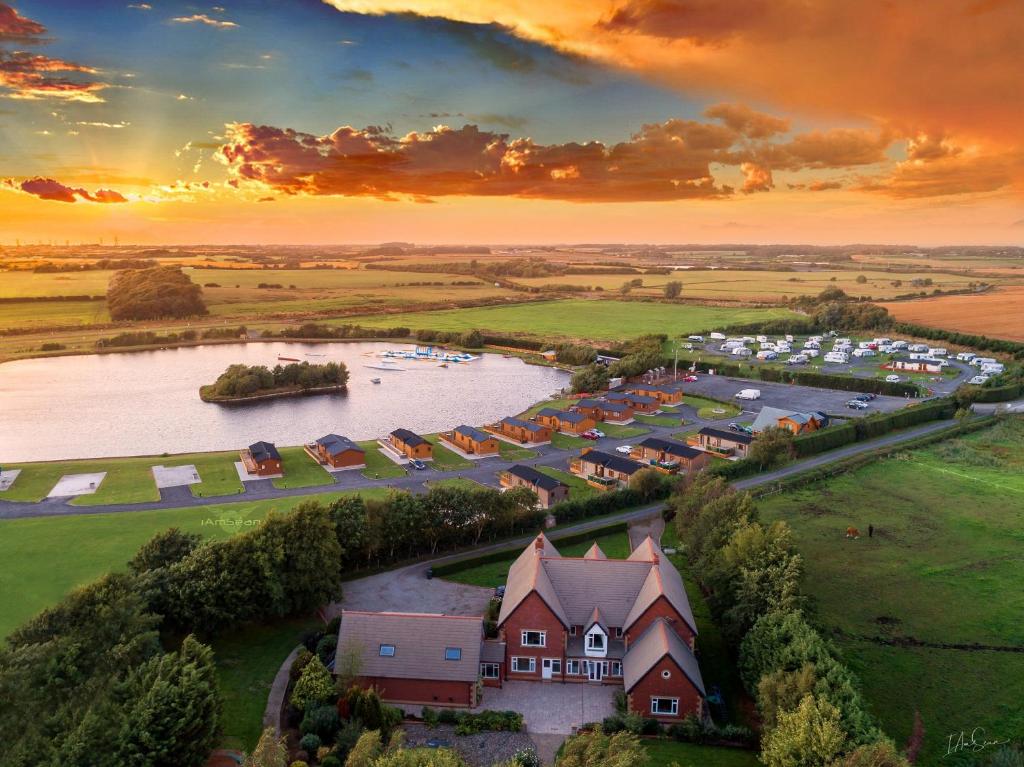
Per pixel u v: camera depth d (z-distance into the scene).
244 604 77.56
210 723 55.69
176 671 57.66
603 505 119.06
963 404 188.88
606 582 77.19
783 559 76.75
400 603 87.81
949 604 89.62
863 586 94.12
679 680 66.94
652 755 61.88
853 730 52.94
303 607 81.75
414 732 65.44
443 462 153.88
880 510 121.12
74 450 171.38
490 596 90.00
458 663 69.75
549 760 61.47
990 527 113.44
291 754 60.38
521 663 74.31
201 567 77.69
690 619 74.19
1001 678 74.56
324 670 66.69
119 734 50.66
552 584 77.38
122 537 107.38
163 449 173.25
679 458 148.62
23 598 86.94
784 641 66.12
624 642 74.06
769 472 141.75
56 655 53.62
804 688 57.38
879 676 74.69
